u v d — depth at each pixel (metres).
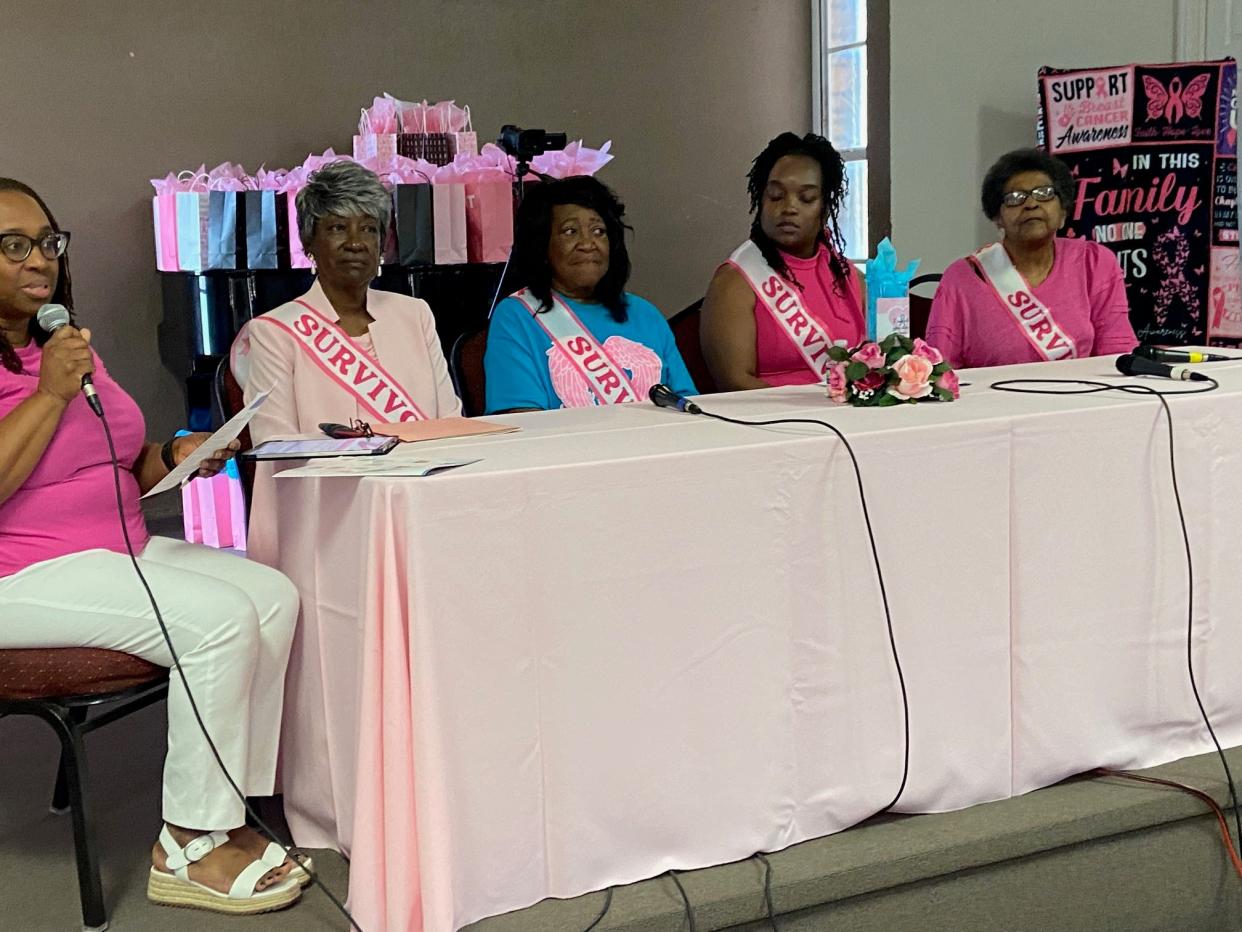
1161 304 4.73
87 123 5.16
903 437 2.04
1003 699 2.18
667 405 2.45
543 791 1.86
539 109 5.95
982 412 2.19
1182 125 4.62
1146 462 2.25
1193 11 4.85
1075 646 2.23
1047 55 5.10
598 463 1.83
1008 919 2.12
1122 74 4.61
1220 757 2.34
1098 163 4.69
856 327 3.31
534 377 2.96
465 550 1.76
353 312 2.80
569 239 2.99
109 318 5.28
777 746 2.01
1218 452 2.33
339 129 5.59
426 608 1.73
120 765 2.72
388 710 1.77
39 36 5.04
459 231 4.72
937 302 3.49
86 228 5.21
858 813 2.08
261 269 4.71
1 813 2.47
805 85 6.45
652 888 1.92
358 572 1.89
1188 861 2.23
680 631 1.92
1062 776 2.25
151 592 1.99
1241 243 4.88
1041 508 2.17
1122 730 2.30
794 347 3.23
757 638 1.97
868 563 2.04
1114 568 2.25
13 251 2.04
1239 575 2.37
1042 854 2.12
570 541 1.82
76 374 1.98
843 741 2.06
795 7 6.38
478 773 1.80
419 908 1.80
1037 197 3.27
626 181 6.18
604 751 1.89
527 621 1.81
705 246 6.40
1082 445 2.19
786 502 1.97
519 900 1.86
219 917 2.00
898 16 5.28
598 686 1.87
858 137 6.20
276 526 2.24
